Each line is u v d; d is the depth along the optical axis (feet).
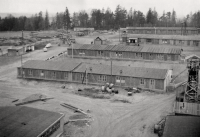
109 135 143.64
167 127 126.72
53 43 453.58
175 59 290.15
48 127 127.34
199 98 185.78
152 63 294.25
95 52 324.60
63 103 193.47
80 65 261.24
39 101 199.11
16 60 339.57
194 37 375.66
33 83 251.39
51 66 261.85
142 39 397.80
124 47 323.16
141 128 151.43
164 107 183.11
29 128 125.49
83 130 149.07
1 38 515.09
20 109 148.15
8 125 128.16
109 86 227.61
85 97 208.03
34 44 444.14
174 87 224.53
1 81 258.37
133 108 182.60
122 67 245.04
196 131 119.75
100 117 167.73
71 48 333.21
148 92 218.59
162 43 386.93
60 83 249.34
